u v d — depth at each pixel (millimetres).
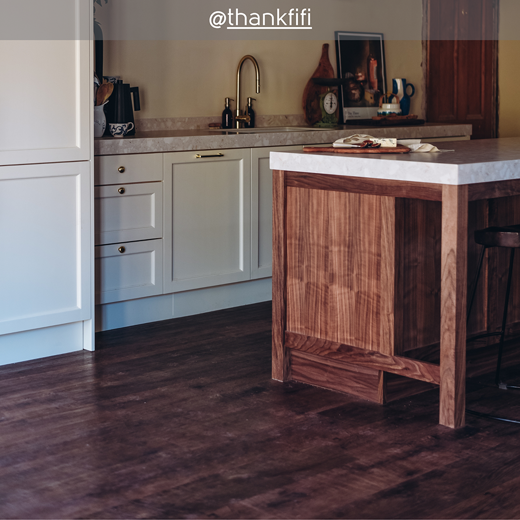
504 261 3062
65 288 3201
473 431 2424
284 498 1969
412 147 2799
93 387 2855
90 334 3320
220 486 2039
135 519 1862
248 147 3963
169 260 3760
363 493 1996
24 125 2980
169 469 2146
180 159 3707
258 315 3988
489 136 6055
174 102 4297
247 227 4043
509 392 2811
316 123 4832
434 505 1931
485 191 2424
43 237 3100
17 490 2025
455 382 2420
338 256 2740
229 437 2377
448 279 2389
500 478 2084
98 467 2162
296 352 2932
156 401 2705
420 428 2451
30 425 2479
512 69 6043
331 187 2713
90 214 3223
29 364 3137
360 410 2619
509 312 3121
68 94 3088
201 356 3260
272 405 2668
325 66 4969
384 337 2633
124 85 3758
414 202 2621
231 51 4508
